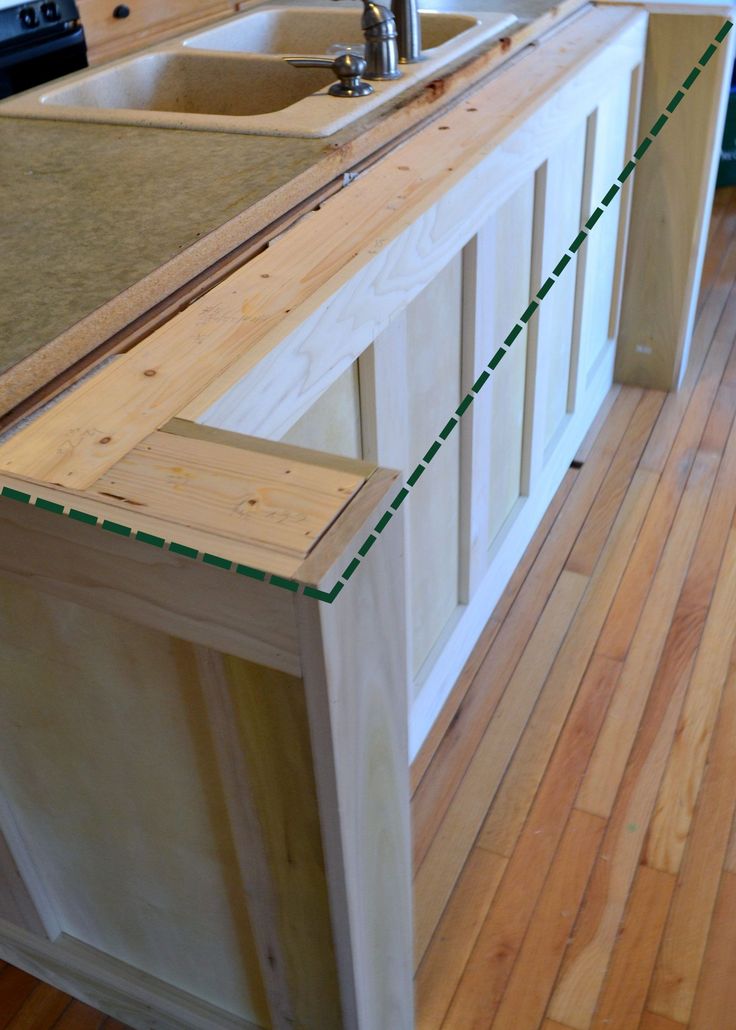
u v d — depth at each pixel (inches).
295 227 42.0
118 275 35.9
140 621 30.5
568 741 66.1
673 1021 50.4
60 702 37.0
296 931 39.6
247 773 34.0
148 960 48.8
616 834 59.9
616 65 72.4
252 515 25.7
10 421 30.4
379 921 40.3
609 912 55.7
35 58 80.5
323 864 35.4
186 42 68.9
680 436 97.2
